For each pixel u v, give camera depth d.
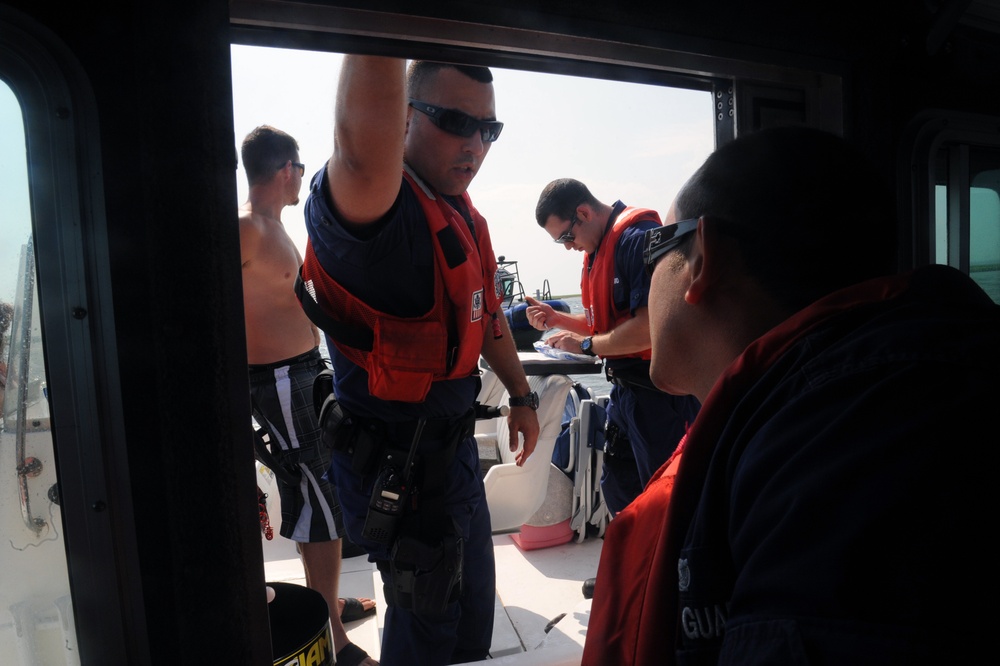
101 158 0.99
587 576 3.24
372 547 1.76
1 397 1.01
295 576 3.21
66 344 1.01
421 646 1.75
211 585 1.07
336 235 1.51
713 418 0.67
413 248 1.57
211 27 0.99
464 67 1.68
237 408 1.06
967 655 0.41
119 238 1.01
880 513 0.45
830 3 1.64
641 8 1.38
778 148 0.73
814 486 0.49
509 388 2.21
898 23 1.78
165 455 1.03
